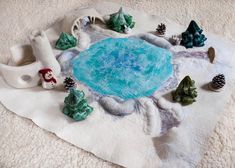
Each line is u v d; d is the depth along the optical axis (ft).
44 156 2.18
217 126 2.31
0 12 3.45
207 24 3.26
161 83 2.63
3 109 2.48
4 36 3.17
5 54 2.96
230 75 2.69
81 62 2.83
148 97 2.52
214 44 2.98
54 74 2.68
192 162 2.09
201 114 2.38
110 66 2.78
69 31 3.07
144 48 2.94
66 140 2.26
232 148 2.19
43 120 2.38
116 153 2.16
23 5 3.54
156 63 2.79
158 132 2.28
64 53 2.89
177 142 2.14
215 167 2.09
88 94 2.56
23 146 2.24
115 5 3.53
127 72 2.72
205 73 2.71
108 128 2.32
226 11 3.40
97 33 3.13
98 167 2.11
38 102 2.51
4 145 2.25
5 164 2.15
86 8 3.30
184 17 3.35
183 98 2.44
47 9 3.50
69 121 2.37
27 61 2.78
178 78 2.67
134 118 2.38
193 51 2.90
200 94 2.53
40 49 2.51
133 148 2.19
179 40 2.94
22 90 2.62
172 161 2.10
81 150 2.20
